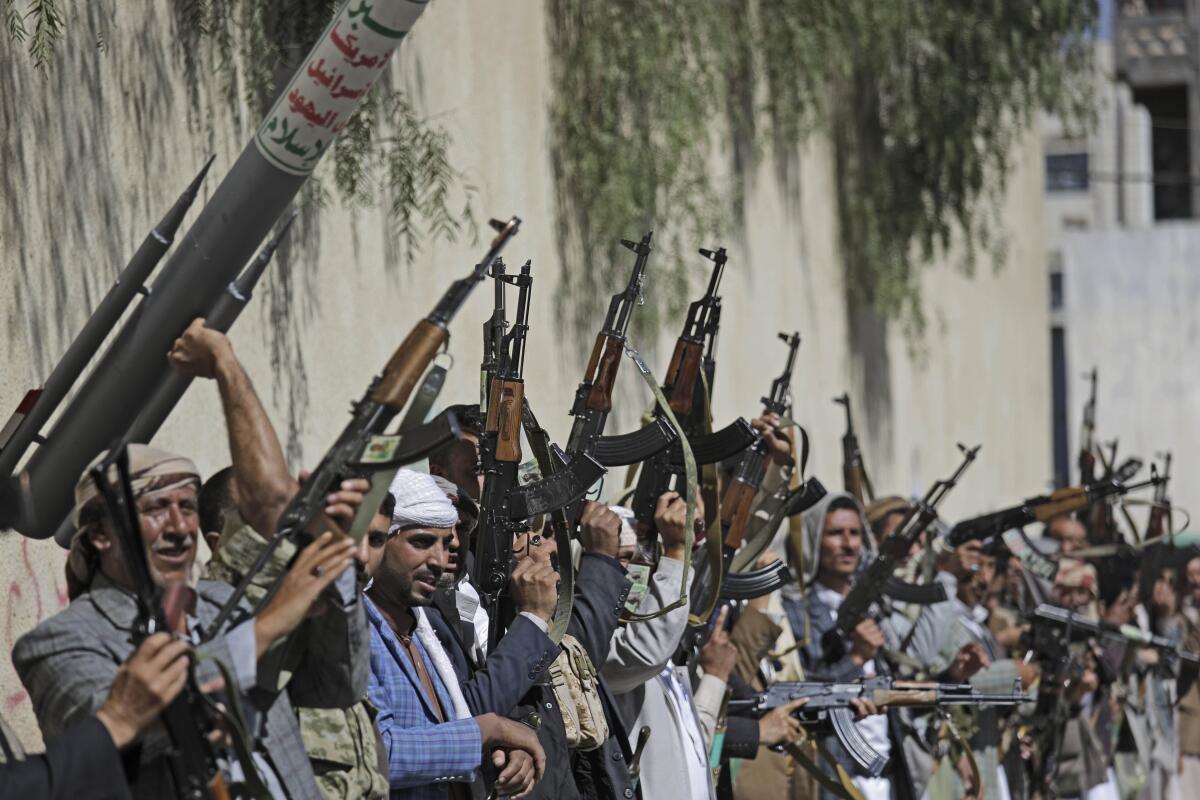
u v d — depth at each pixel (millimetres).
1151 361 72562
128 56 14711
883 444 41281
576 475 12477
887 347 41969
